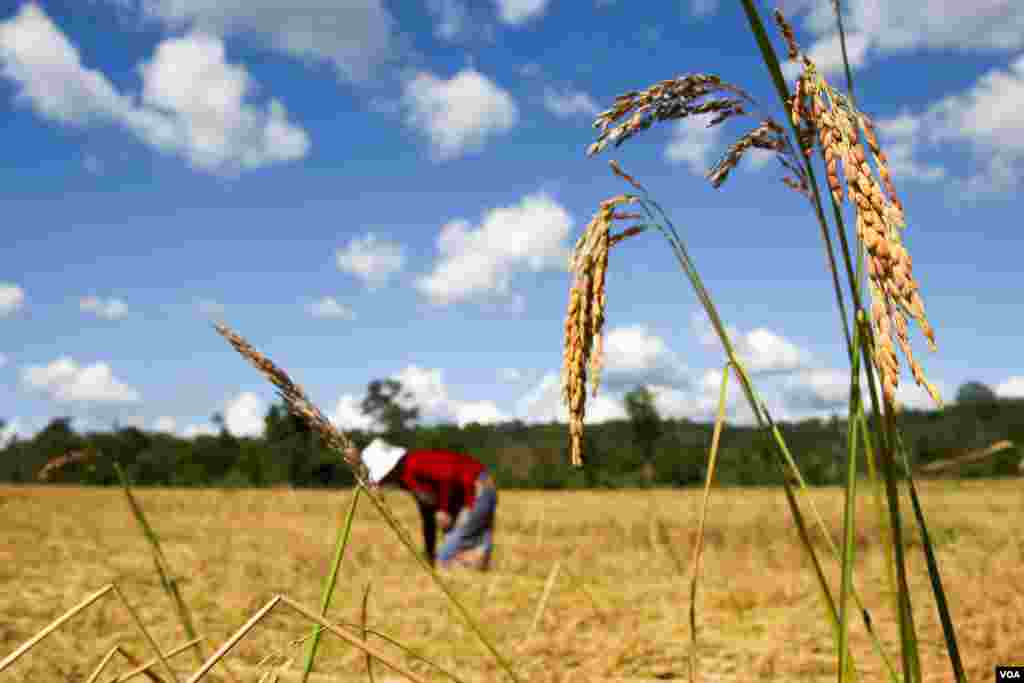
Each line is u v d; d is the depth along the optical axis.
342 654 3.77
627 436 45.19
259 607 5.13
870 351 1.13
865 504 8.93
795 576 6.64
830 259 1.16
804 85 1.03
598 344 1.10
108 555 8.34
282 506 20.58
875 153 0.95
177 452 52.38
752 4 1.04
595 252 1.14
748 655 3.86
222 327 1.21
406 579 6.85
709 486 1.45
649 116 1.15
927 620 4.55
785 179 1.22
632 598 5.71
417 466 8.09
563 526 13.61
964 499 19.06
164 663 1.61
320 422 1.29
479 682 3.25
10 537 10.16
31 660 3.61
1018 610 4.47
